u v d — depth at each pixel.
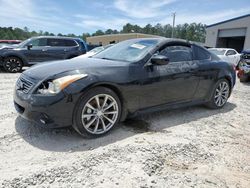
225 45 31.30
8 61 10.01
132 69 3.58
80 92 3.07
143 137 3.46
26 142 3.13
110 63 3.61
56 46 10.80
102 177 2.47
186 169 2.72
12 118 3.91
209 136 3.68
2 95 5.55
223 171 2.73
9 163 2.64
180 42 4.38
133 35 34.38
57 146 3.07
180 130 3.83
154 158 2.88
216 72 4.83
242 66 9.27
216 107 5.11
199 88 4.59
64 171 2.54
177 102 4.29
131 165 2.71
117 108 3.47
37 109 3.00
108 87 3.37
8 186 2.26
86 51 11.61
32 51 10.30
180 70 4.15
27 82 3.23
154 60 3.72
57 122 3.04
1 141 3.12
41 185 2.30
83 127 3.20
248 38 26.75
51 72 3.19
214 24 30.89
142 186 2.37
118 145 3.16
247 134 3.87
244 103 5.92
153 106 3.92
